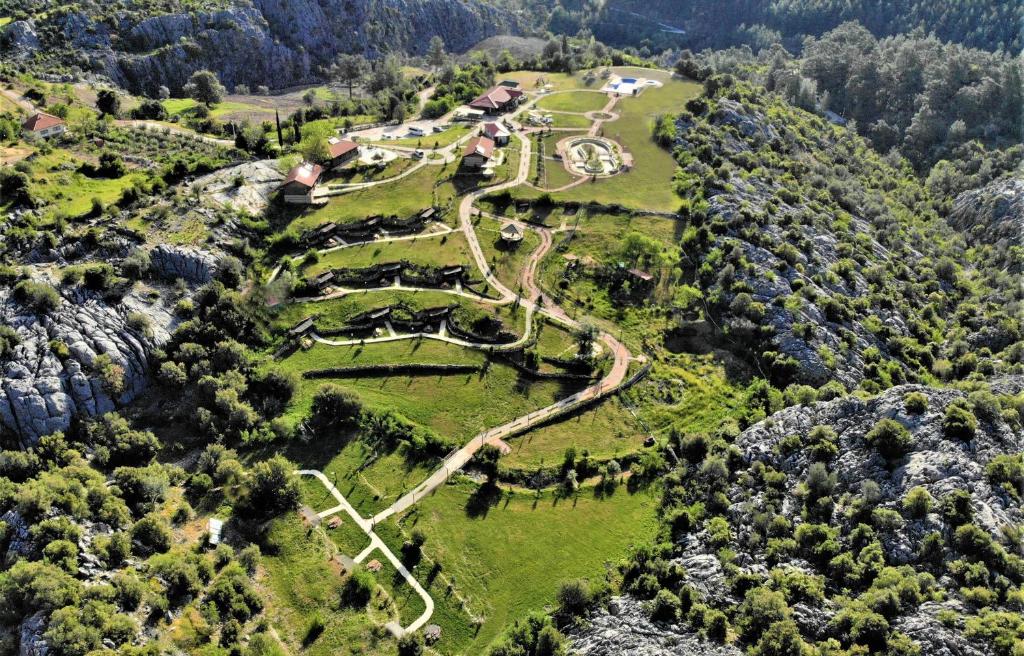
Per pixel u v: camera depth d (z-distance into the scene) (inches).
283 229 5438.0
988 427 3467.0
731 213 5679.1
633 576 3225.9
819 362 4532.5
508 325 4753.9
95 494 3137.3
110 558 2876.5
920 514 3063.5
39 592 2512.3
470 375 4377.5
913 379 4702.3
